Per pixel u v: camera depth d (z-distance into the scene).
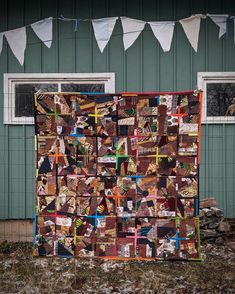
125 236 4.44
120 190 4.45
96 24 5.60
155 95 4.40
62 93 4.43
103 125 4.45
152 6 5.63
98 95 4.44
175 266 4.62
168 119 4.39
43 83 5.75
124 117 4.43
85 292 3.92
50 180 4.48
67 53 5.69
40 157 4.48
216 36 5.66
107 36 5.61
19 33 5.63
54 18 5.65
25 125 5.74
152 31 5.63
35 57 5.69
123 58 5.68
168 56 5.68
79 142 4.46
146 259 4.39
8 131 5.73
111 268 4.60
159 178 4.42
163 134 4.41
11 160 5.74
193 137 4.37
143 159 4.43
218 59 5.68
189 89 5.69
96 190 4.46
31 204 5.73
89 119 4.45
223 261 4.75
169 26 5.55
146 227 4.43
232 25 5.64
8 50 5.69
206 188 5.72
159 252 4.40
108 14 5.65
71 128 4.46
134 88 5.69
